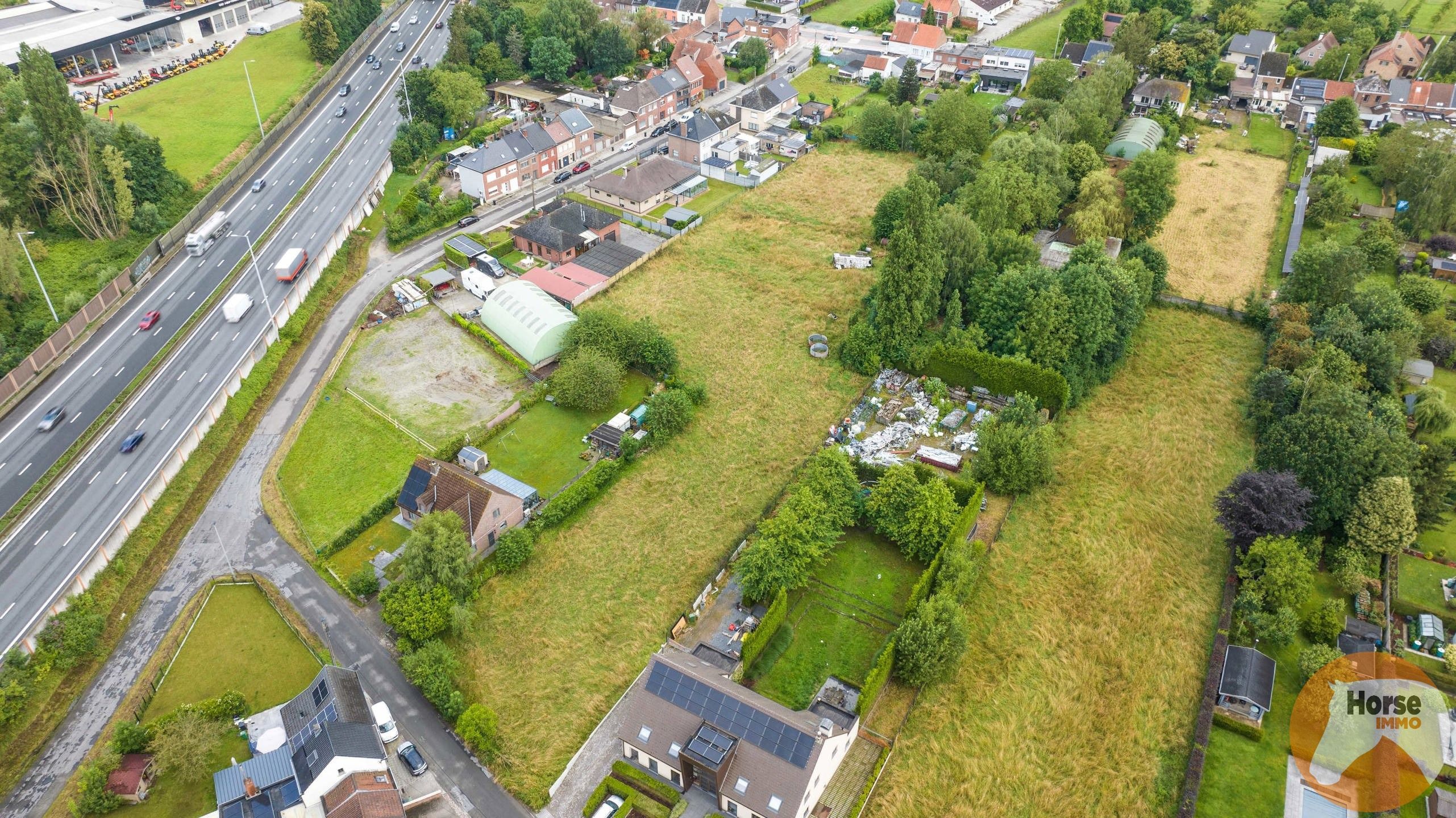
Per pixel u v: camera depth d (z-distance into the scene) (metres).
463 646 76.31
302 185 152.00
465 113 168.88
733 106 185.62
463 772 66.75
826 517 83.69
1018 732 70.75
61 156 123.44
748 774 62.59
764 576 78.56
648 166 155.00
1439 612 78.69
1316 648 73.44
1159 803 65.88
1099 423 105.44
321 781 60.19
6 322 109.62
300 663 74.38
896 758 68.69
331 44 198.38
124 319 115.38
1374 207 148.25
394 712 70.88
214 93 183.75
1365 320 110.69
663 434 99.19
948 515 84.00
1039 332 105.25
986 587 83.25
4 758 65.94
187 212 140.25
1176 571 85.69
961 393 108.81
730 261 137.38
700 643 75.81
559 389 103.00
